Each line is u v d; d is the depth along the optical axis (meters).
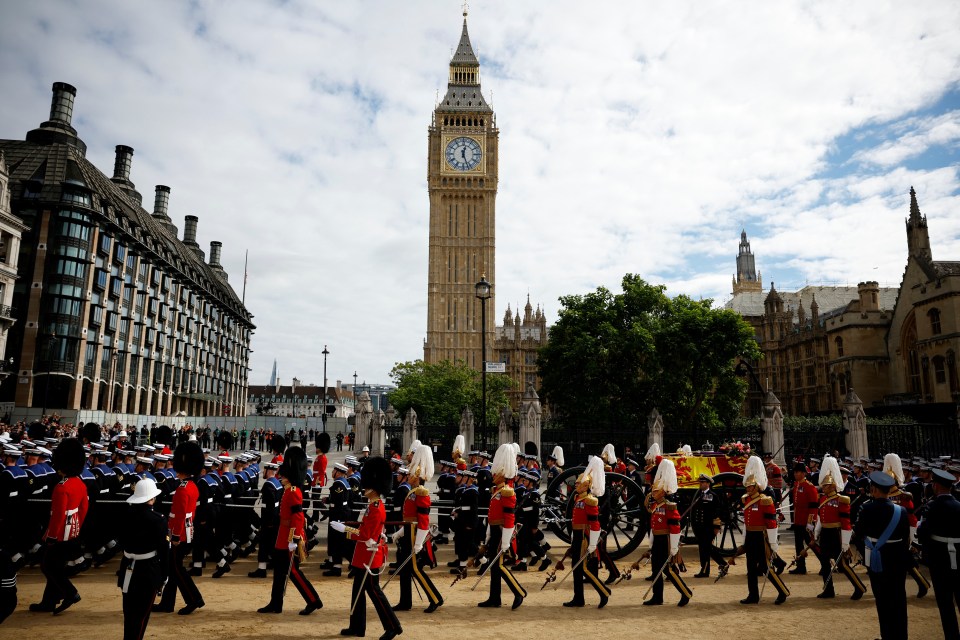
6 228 55.91
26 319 61.09
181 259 93.38
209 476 13.32
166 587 10.17
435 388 65.00
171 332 88.62
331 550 13.29
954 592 8.79
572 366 45.50
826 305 98.62
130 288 75.00
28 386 60.12
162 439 15.77
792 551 17.61
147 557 8.03
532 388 35.16
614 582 13.02
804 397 82.81
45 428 27.36
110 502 13.66
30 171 64.94
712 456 16.75
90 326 66.06
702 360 45.09
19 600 10.76
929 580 13.99
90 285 65.12
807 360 82.31
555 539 18.92
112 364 70.31
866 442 34.31
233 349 123.38
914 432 35.50
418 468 10.49
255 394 185.00
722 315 44.84
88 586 11.95
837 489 12.84
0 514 12.55
